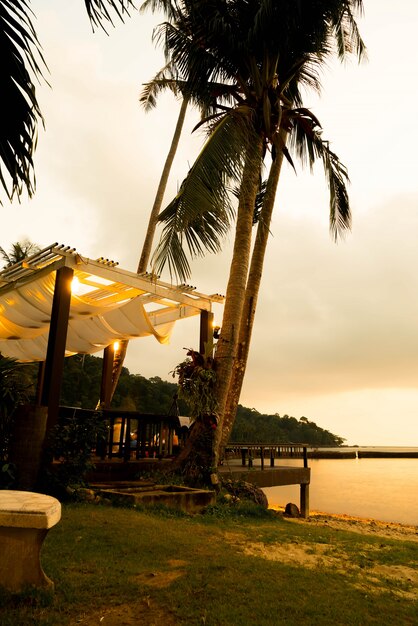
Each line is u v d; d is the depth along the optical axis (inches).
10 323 506.6
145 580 143.5
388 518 622.5
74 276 429.1
